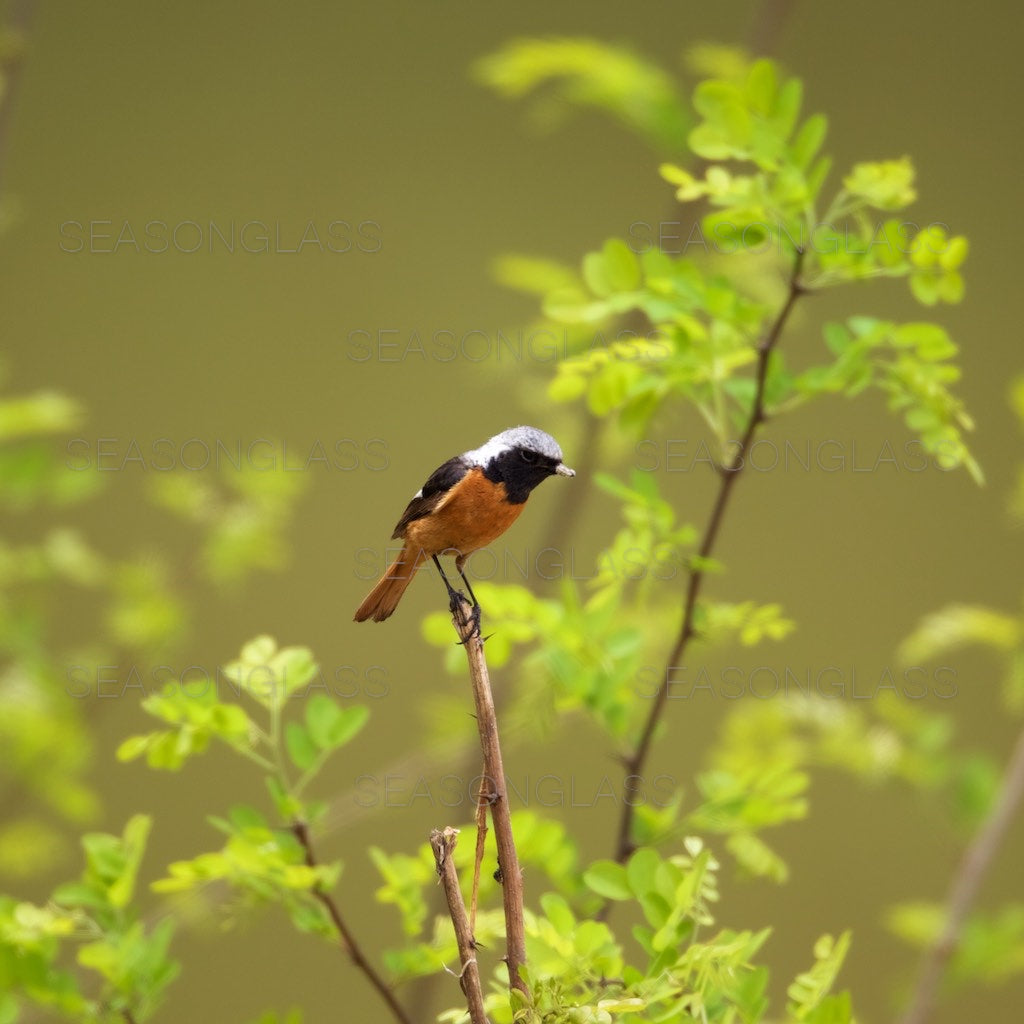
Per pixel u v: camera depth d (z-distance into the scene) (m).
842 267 6.66
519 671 9.16
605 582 7.39
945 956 8.35
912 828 14.24
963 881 8.49
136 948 5.84
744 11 15.86
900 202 6.68
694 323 7.08
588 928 5.07
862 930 14.02
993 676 14.29
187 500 10.42
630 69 9.75
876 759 8.52
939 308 16.61
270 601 14.38
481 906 6.59
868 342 6.89
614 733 7.14
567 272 9.46
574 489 9.88
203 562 10.34
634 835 6.85
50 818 11.55
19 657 9.51
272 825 6.25
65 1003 5.82
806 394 6.95
